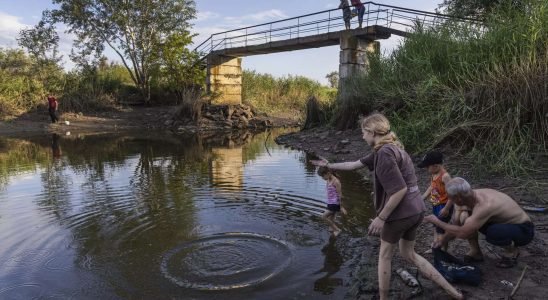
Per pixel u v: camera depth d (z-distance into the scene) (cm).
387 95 1227
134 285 464
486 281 410
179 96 3134
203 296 437
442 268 416
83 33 2919
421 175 875
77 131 2342
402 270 443
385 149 335
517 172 733
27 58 2933
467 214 428
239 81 3073
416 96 1084
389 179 329
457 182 404
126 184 967
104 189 918
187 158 1369
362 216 689
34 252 562
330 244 572
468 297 382
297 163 1240
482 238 518
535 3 879
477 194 417
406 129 1016
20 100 2639
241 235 612
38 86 2761
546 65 786
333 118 1773
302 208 748
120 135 2167
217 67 2950
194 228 647
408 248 368
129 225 667
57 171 1149
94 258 540
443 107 924
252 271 493
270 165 1212
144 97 3102
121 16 2855
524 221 415
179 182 982
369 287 429
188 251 557
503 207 409
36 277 487
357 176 1015
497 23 962
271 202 791
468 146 903
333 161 1239
